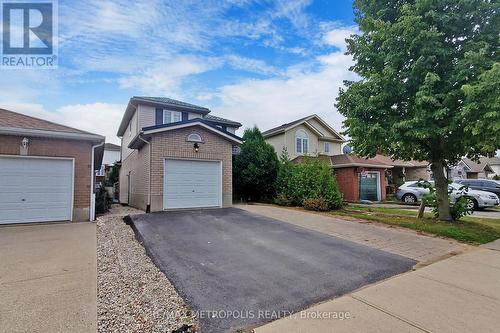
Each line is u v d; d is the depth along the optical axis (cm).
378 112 813
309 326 302
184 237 702
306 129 2239
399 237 737
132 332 292
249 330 298
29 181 884
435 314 327
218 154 1231
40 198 896
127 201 1750
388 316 323
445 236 752
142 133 1058
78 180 948
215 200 1216
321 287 414
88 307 344
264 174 1518
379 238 724
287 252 591
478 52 677
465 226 818
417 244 672
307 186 1277
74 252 578
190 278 445
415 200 1694
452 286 415
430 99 674
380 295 384
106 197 1240
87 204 956
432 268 502
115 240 687
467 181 1723
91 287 405
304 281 437
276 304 359
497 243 698
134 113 1669
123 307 348
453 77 704
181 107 1653
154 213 1032
